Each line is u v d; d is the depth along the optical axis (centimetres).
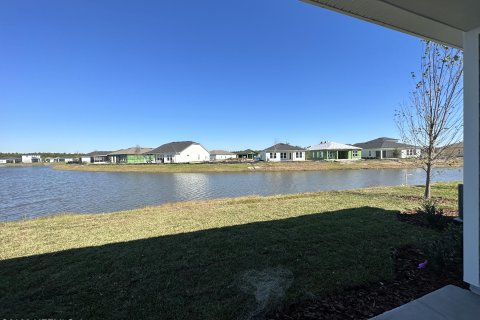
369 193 1002
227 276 338
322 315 258
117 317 262
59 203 1473
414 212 654
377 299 282
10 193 1903
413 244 433
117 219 700
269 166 4100
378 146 5756
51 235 546
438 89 771
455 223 492
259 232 516
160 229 566
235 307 273
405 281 318
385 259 373
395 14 276
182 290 308
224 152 8619
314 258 384
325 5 264
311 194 1055
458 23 270
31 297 300
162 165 4631
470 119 273
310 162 4569
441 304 262
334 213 659
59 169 5716
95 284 325
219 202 949
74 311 273
